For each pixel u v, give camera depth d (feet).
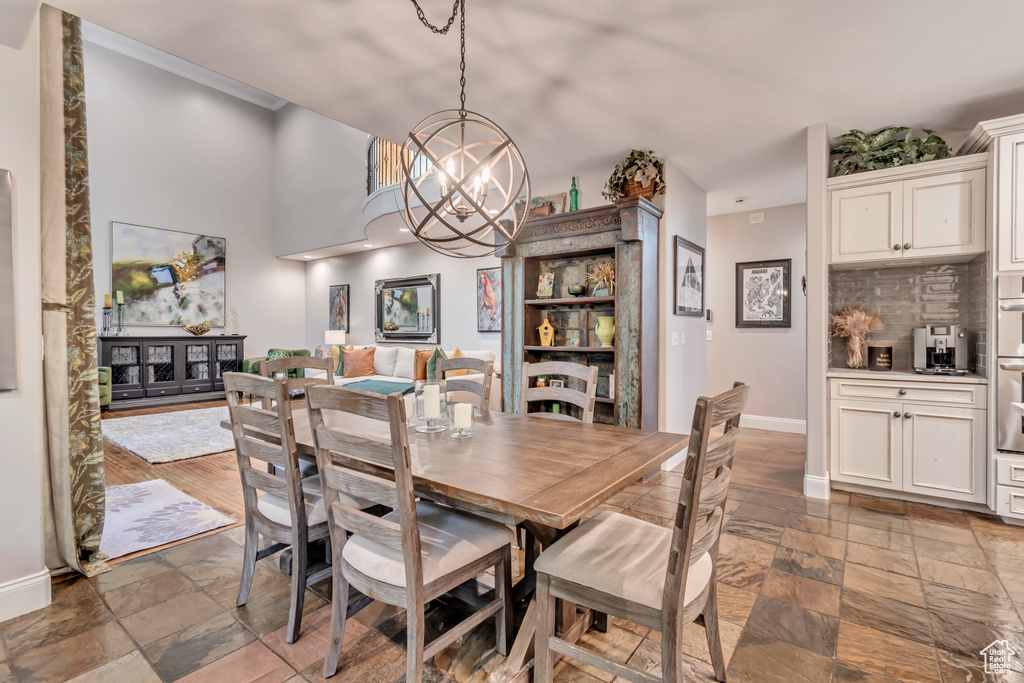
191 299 25.73
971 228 9.32
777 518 9.27
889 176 10.02
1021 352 8.75
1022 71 8.23
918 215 9.77
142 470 12.59
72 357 7.09
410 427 6.95
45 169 6.86
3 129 6.07
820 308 10.44
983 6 6.55
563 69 8.22
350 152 24.63
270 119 29.27
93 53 22.85
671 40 7.38
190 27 7.00
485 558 5.10
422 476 4.66
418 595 4.33
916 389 9.77
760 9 6.66
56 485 7.03
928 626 5.87
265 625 5.90
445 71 8.24
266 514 6.02
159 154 24.77
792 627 5.87
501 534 5.24
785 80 8.57
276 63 8.00
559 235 12.80
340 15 6.75
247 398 25.40
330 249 26.66
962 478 9.38
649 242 11.72
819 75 8.40
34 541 6.28
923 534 8.51
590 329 13.15
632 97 9.19
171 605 6.33
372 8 6.59
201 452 14.34
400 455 4.12
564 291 13.43
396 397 4.05
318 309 30.04
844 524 8.97
